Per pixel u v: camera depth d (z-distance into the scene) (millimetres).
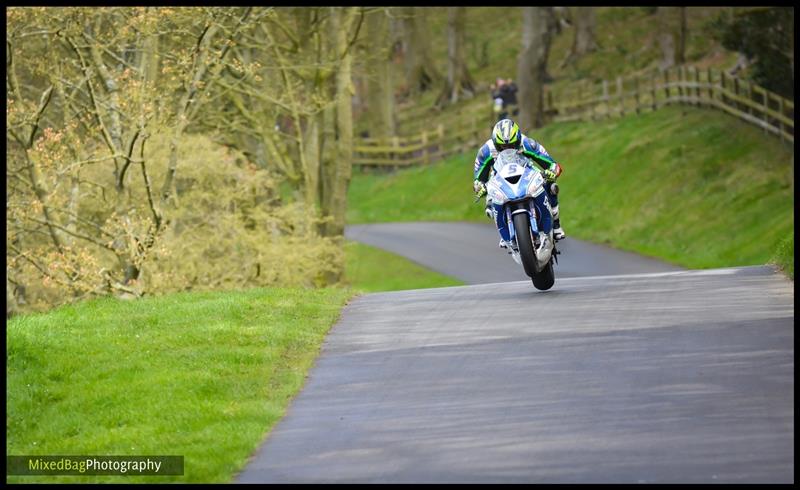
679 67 172250
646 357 40594
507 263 134750
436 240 155750
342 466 31203
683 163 146250
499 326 48406
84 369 44844
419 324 50438
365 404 37562
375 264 141500
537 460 30250
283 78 109625
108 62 88125
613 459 29812
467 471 29812
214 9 77000
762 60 135875
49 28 75375
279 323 51750
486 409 35625
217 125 99625
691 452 29938
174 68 77625
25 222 81125
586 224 146500
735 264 112000
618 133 170875
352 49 129000
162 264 87375
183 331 49812
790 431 31156
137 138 76812
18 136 74125
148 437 35938
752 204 125750
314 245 99812
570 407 35000
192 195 92812
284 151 109625
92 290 74625
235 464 32188
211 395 40469
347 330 50438
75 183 79250
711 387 36000
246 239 92750
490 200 54094
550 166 55031
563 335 45406
